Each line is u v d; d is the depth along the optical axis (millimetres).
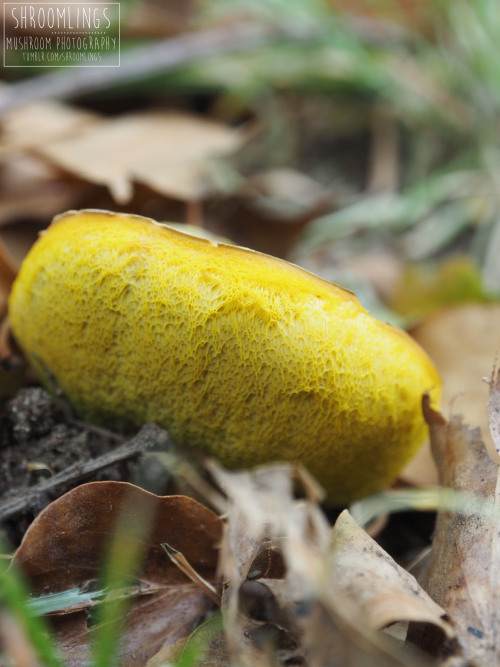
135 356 166
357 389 164
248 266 160
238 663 147
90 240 163
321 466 173
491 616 150
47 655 141
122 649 156
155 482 172
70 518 158
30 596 159
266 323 160
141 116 281
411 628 150
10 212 233
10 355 189
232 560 154
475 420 207
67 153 243
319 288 162
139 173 241
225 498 175
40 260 168
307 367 161
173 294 160
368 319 164
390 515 193
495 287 280
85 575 161
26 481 174
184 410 169
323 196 268
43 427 178
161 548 162
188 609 161
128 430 179
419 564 169
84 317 166
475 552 157
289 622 154
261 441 169
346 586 149
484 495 162
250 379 162
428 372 171
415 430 174
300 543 149
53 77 275
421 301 260
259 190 276
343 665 144
